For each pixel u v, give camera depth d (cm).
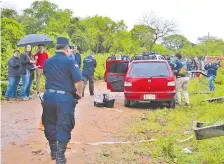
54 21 5838
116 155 685
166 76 1228
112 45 6475
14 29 3053
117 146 749
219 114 1084
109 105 1252
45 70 586
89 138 809
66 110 566
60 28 5547
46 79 588
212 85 1880
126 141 793
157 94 1221
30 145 733
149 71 1242
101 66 2858
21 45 1243
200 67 3266
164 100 1224
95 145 752
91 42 5350
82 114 1102
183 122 999
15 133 827
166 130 902
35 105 1217
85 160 650
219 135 620
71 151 700
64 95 570
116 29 6800
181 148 742
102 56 3158
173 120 1020
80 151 702
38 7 6488
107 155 682
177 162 659
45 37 1272
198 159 675
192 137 801
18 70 1304
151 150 719
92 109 1201
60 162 563
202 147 730
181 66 1292
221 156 682
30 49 1312
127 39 6906
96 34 6106
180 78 1288
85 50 4762
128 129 908
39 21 6222
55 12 6412
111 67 1377
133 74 1246
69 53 596
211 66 1891
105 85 2270
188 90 1802
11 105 1205
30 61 1312
